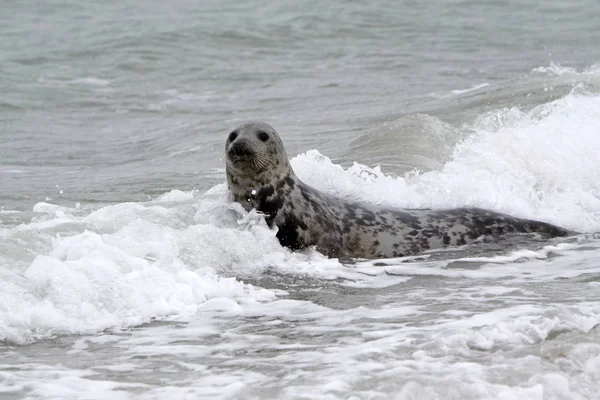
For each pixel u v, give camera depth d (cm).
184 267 1797
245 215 2073
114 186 2784
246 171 2042
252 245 1961
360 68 5769
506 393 1165
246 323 1527
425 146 3048
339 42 6762
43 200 2564
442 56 6147
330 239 2067
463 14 7844
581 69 5131
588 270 1870
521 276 1833
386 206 2225
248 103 4778
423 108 3934
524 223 2242
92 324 1507
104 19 7619
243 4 8388
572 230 2278
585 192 2494
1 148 3772
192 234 1928
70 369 1299
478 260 1997
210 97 5075
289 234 2050
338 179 2356
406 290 1742
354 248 2075
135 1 8538
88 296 1570
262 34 6850
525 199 2420
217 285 1717
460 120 3503
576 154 2706
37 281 1570
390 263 1992
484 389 1174
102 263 1667
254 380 1230
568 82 3872
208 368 1293
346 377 1216
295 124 3881
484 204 2333
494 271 1891
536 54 6162
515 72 5384
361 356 1299
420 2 8244
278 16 7662
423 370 1234
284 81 5441
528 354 1280
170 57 6166
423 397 1155
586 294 1642
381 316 1538
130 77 5662
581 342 1322
